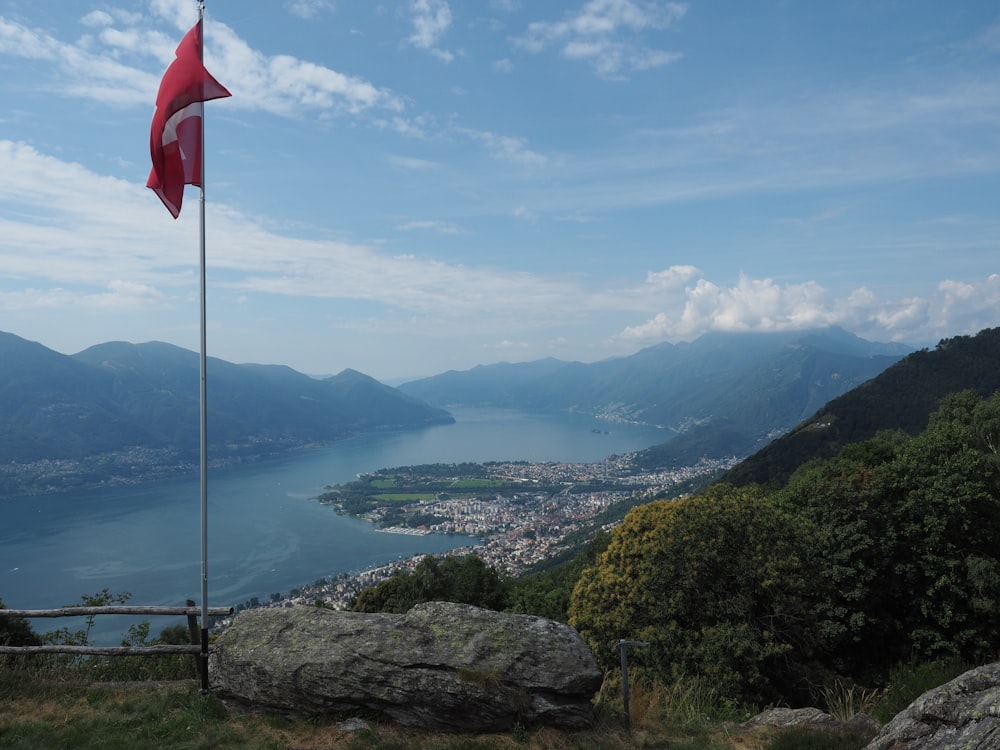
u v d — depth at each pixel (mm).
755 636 14258
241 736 7023
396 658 7473
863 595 16734
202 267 8039
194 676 9281
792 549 16016
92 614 8352
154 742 6805
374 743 6953
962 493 17234
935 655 16891
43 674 8789
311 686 7348
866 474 18688
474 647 7723
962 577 16984
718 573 15711
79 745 6742
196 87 8312
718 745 7773
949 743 5730
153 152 8195
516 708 7344
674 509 17500
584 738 7453
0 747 6562
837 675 15664
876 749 6363
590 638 16766
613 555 18062
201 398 7961
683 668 13945
